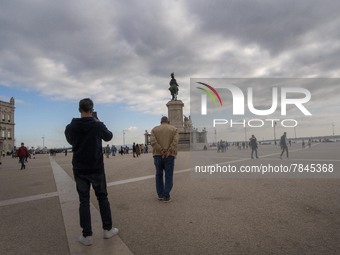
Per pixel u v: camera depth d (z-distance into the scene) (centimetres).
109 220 359
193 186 691
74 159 360
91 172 357
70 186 787
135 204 520
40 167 1714
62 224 420
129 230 378
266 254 291
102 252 311
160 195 547
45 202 579
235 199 529
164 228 379
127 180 844
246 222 390
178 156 2073
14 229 402
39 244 342
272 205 473
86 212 344
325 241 317
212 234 350
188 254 297
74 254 309
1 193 727
